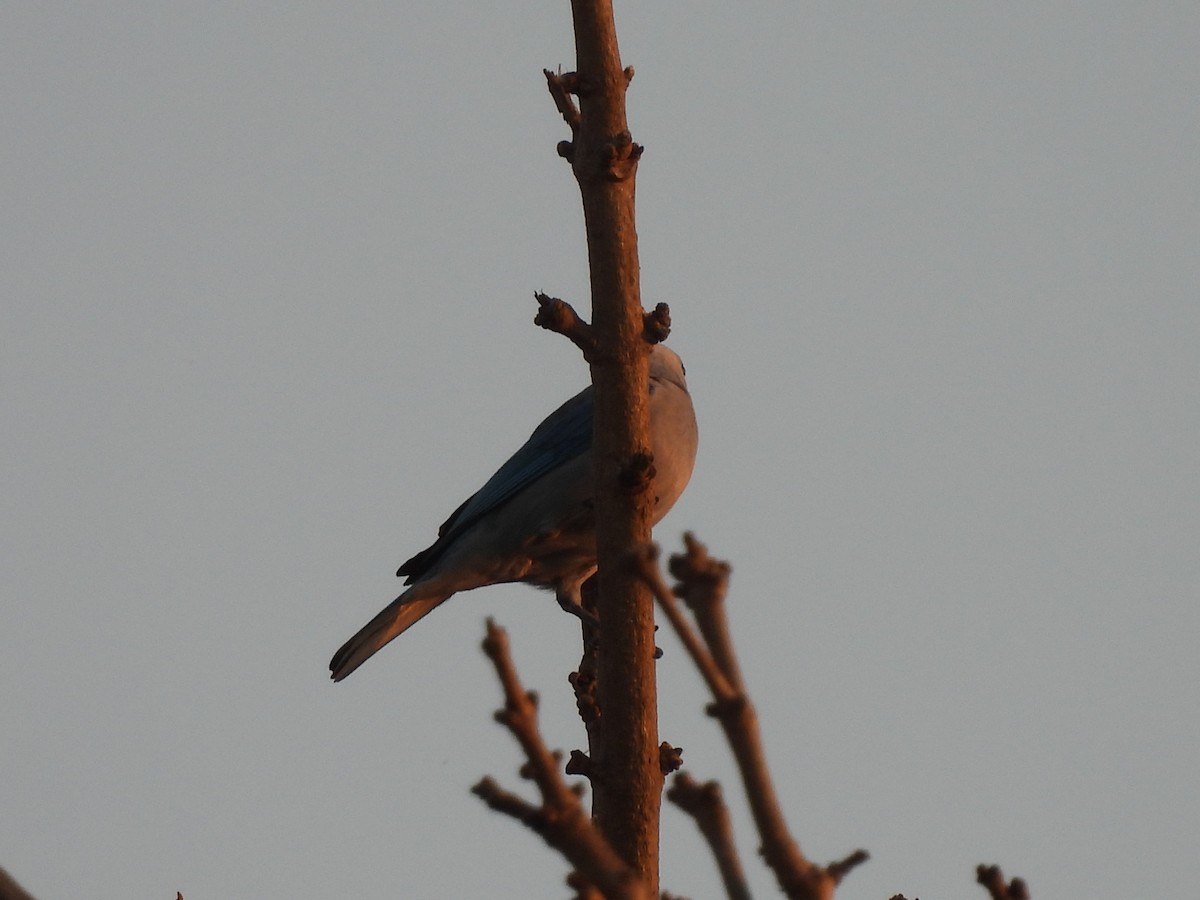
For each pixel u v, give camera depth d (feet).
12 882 18.15
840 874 20.54
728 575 19.63
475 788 19.54
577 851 19.44
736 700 19.74
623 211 40.29
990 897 26.17
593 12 41.47
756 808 20.25
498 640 19.12
